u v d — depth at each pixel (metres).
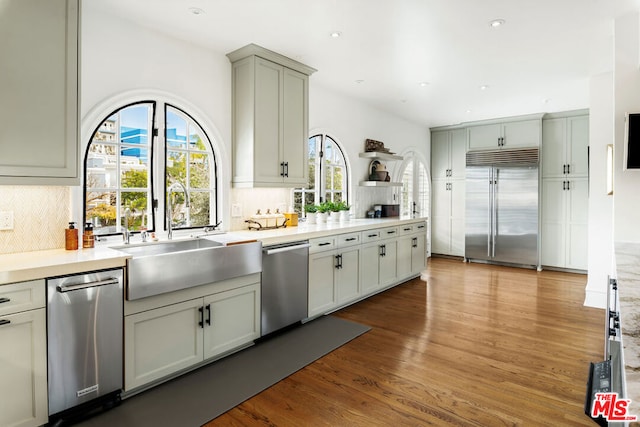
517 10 2.70
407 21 2.86
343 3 2.61
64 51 2.19
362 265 4.21
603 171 4.06
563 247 6.01
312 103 4.50
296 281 3.37
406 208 6.53
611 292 2.41
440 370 2.65
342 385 2.44
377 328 3.47
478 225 6.63
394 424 2.04
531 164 6.10
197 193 3.41
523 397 2.30
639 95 2.82
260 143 3.43
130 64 2.86
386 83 4.43
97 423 2.02
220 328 2.74
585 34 3.08
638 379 0.75
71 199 2.56
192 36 3.12
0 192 2.28
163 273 2.33
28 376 1.86
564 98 5.07
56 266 1.93
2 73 1.98
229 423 2.04
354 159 5.23
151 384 2.40
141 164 3.03
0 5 1.97
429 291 4.76
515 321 3.65
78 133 2.26
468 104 5.43
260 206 3.85
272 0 2.56
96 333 2.08
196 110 3.27
